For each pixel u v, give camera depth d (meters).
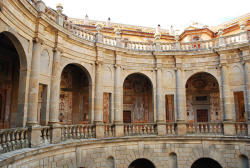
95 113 19.55
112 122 20.61
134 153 20.06
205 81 27.58
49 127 15.10
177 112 21.95
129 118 26.91
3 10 11.34
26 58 13.90
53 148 14.05
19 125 13.44
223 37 21.91
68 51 18.09
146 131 21.34
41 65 15.44
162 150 20.67
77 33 19.34
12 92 18.56
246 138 18.78
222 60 21.58
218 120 26.34
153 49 23.33
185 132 21.16
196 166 24.20
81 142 16.78
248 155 18.73
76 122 23.36
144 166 23.73
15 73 18.80
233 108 20.69
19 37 13.15
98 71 20.19
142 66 22.75
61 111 22.45
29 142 13.05
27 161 12.01
